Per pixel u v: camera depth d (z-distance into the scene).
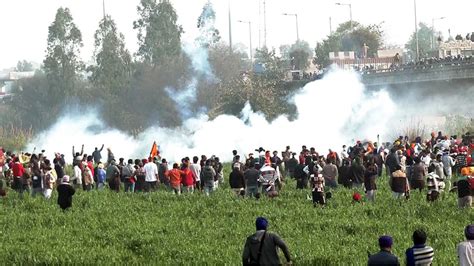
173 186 89.12
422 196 79.19
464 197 70.62
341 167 88.56
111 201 85.06
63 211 78.31
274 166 86.00
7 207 82.62
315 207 76.38
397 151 90.94
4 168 101.12
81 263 55.78
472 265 38.59
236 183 83.75
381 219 69.75
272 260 39.94
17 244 62.50
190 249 58.34
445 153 91.62
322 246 57.81
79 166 96.75
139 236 64.06
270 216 72.31
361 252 55.59
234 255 55.69
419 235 37.25
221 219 72.31
